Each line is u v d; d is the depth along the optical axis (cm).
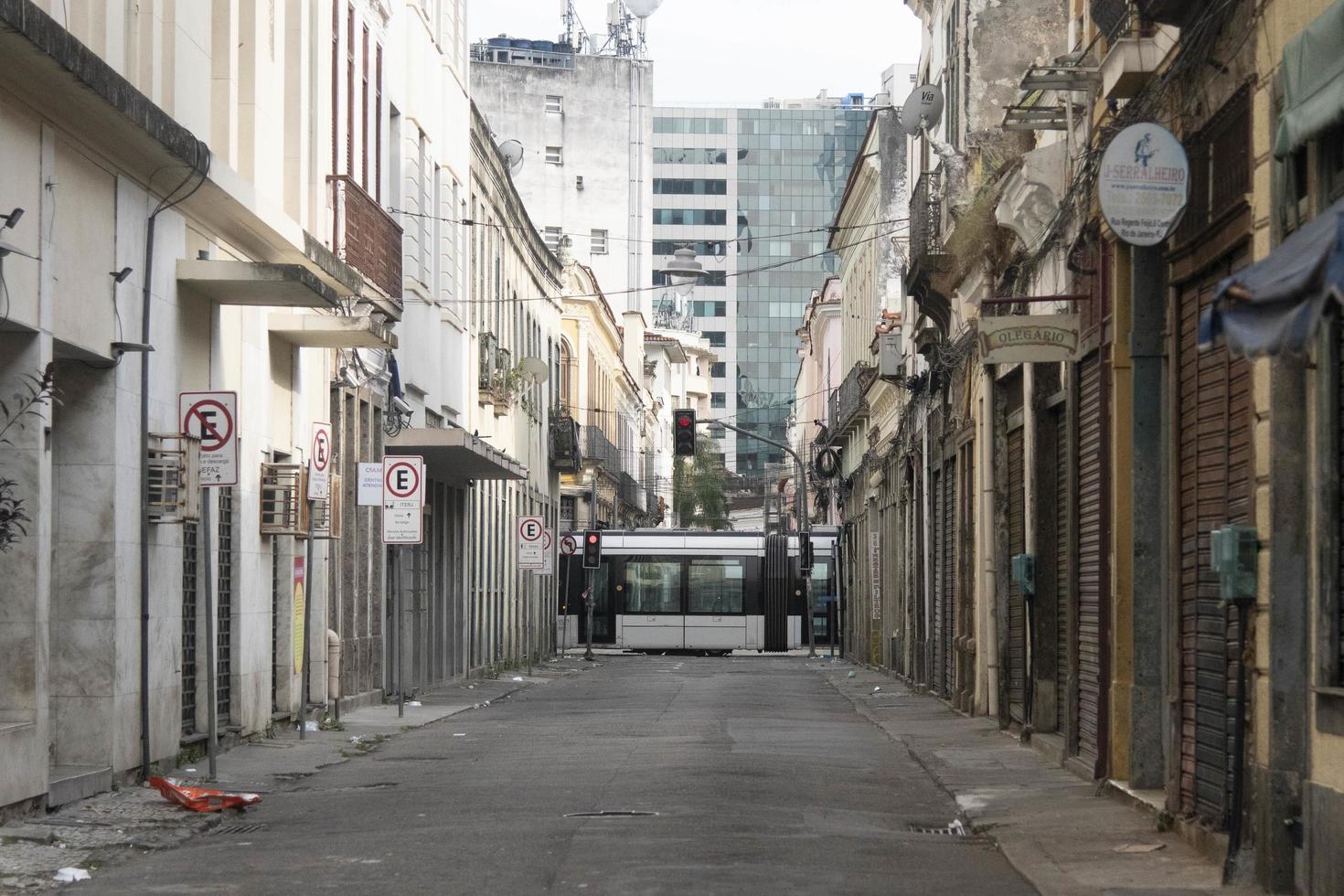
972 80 2717
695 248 17338
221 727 1981
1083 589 1841
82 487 1552
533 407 5166
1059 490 2125
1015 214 2112
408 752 2023
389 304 2684
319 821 1368
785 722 2484
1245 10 1137
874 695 3362
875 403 4834
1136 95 1447
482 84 9188
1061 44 2706
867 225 5059
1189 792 1316
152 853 1209
